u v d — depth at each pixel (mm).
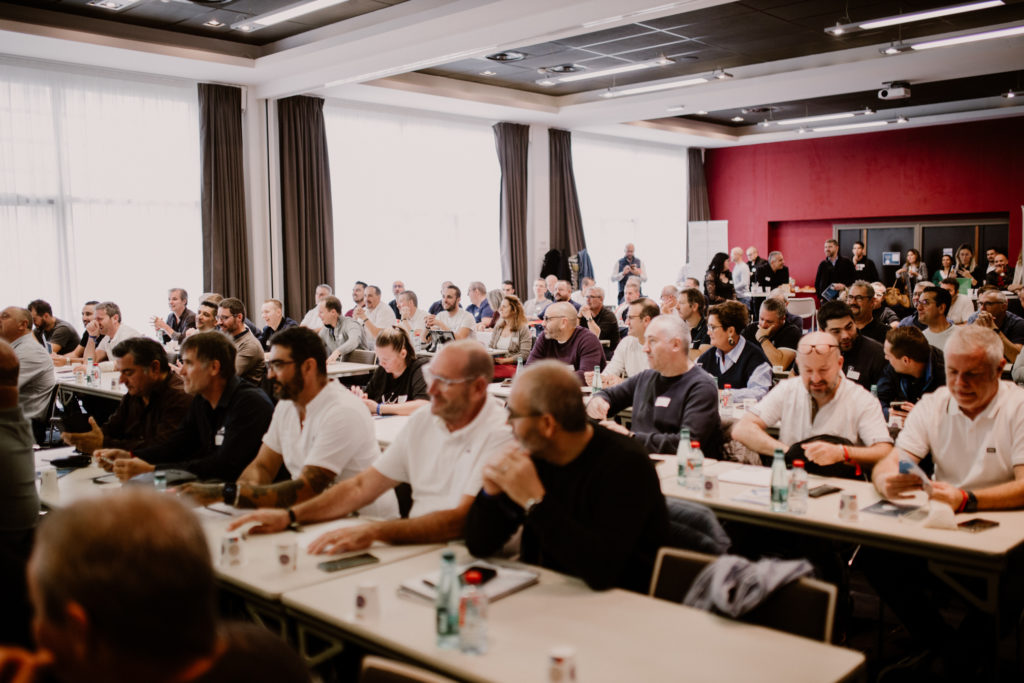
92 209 8664
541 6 6789
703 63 10391
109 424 4207
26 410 5957
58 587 939
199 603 984
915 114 13570
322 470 3012
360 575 2275
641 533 2252
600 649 1781
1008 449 2980
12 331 5973
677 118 14258
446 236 11922
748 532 3348
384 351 5250
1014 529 2584
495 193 12531
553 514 2188
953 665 2900
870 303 5672
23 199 8211
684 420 3826
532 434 2270
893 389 4660
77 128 8523
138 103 8930
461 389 2658
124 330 7570
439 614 1820
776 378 5930
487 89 11172
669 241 15727
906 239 14594
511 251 12445
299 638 2121
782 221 15844
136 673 962
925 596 3025
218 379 3574
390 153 11211
